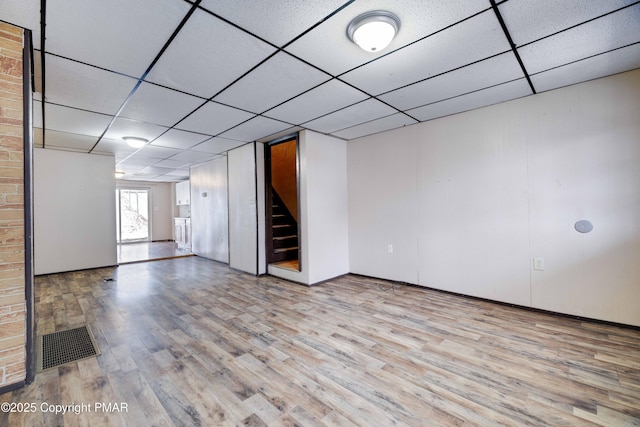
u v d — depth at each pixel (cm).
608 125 250
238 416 153
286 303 332
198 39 183
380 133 416
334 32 179
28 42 177
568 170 270
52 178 490
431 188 364
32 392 173
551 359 204
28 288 180
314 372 193
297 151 409
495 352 215
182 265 572
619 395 165
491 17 167
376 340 238
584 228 263
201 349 226
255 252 471
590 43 196
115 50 193
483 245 323
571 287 271
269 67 220
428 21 170
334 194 439
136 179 913
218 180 605
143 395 170
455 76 242
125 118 328
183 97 272
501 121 306
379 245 423
